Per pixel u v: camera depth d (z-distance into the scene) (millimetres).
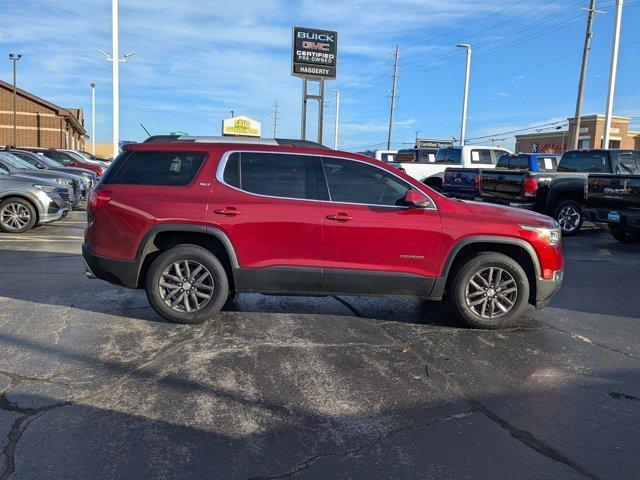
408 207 5461
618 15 23375
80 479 2953
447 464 3174
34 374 4234
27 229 11445
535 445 3395
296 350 4891
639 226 10391
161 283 5422
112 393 3957
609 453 3322
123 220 5375
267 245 5348
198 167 5508
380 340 5223
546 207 12758
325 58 23891
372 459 3213
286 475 3043
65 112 46250
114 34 25250
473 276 5539
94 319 5594
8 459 3109
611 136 52719
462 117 37438
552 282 5598
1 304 6039
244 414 3705
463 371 4523
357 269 5402
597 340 5371
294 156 5543
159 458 3170
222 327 5457
